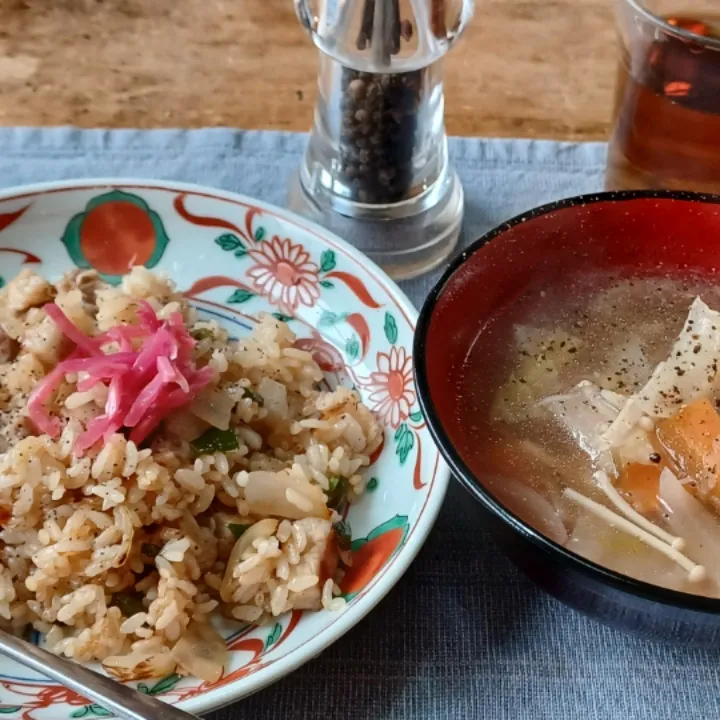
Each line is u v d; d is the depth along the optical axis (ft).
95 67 1.35
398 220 1.16
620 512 0.84
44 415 0.95
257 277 1.12
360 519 0.93
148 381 0.93
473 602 0.88
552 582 0.81
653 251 0.99
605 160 1.27
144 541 0.91
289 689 0.83
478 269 0.92
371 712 0.82
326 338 1.08
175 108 1.31
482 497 0.76
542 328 0.97
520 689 0.83
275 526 0.89
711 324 0.91
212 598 0.89
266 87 1.35
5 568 0.89
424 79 1.09
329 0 1.05
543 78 1.37
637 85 1.10
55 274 1.12
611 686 0.84
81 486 0.91
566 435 0.90
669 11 1.14
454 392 0.91
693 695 0.83
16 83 1.32
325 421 0.98
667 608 0.73
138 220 1.13
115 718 0.76
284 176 1.24
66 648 0.84
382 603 0.88
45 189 1.11
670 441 0.86
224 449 0.95
